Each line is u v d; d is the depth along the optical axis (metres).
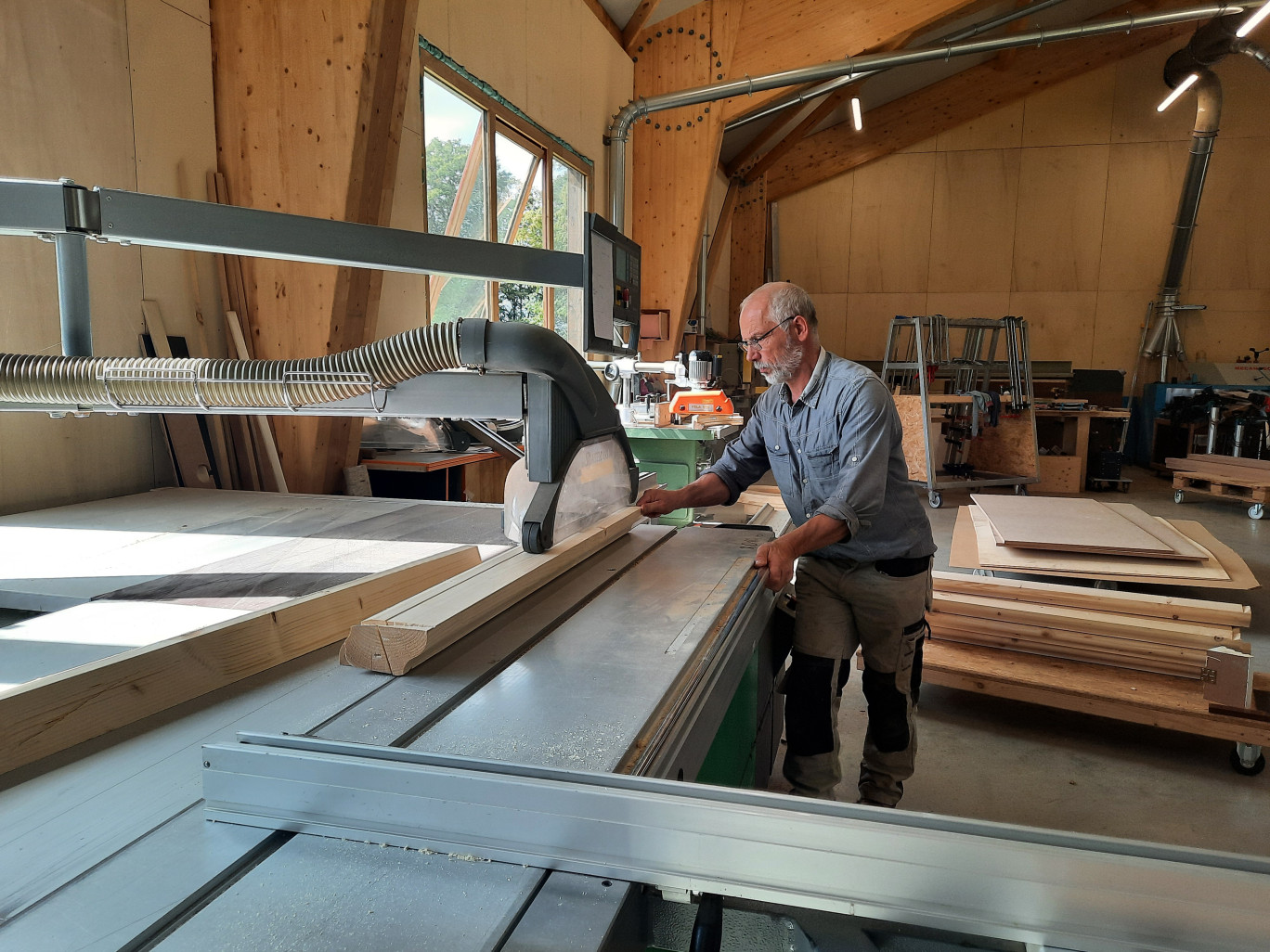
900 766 1.80
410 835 0.59
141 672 0.81
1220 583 2.90
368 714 0.76
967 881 0.50
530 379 1.23
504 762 0.61
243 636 0.92
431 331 1.10
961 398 6.46
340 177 2.90
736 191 10.66
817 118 9.55
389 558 1.46
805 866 0.52
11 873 0.56
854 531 1.50
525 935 0.49
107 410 1.15
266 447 2.84
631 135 6.88
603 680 0.85
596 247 2.28
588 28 5.88
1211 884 0.47
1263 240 9.61
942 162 10.54
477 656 0.92
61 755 0.73
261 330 2.98
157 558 1.46
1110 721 2.61
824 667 1.76
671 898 0.60
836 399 1.65
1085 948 0.48
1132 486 7.80
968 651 2.63
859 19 6.33
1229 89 9.50
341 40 2.78
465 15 4.21
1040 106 10.09
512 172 5.13
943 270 10.70
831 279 11.09
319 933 0.49
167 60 2.63
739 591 1.25
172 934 0.49
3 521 1.87
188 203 0.99
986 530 3.72
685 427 3.39
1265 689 2.37
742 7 6.59
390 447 3.78
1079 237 10.17
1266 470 5.92
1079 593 2.66
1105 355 10.23
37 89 2.21
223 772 0.63
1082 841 0.51
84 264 1.01
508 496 1.50
